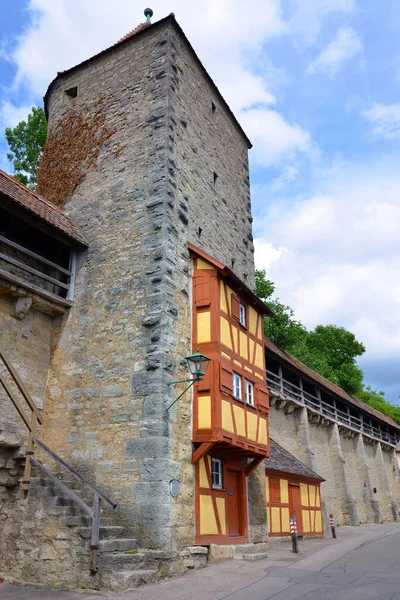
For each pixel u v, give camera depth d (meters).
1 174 11.58
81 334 11.44
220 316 11.57
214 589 7.95
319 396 25.84
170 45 13.42
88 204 12.84
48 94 15.80
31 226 11.75
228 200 15.47
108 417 10.35
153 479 9.41
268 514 15.53
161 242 11.21
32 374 11.07
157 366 10.16
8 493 9.72
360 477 29.50
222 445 10.93
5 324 10.58
